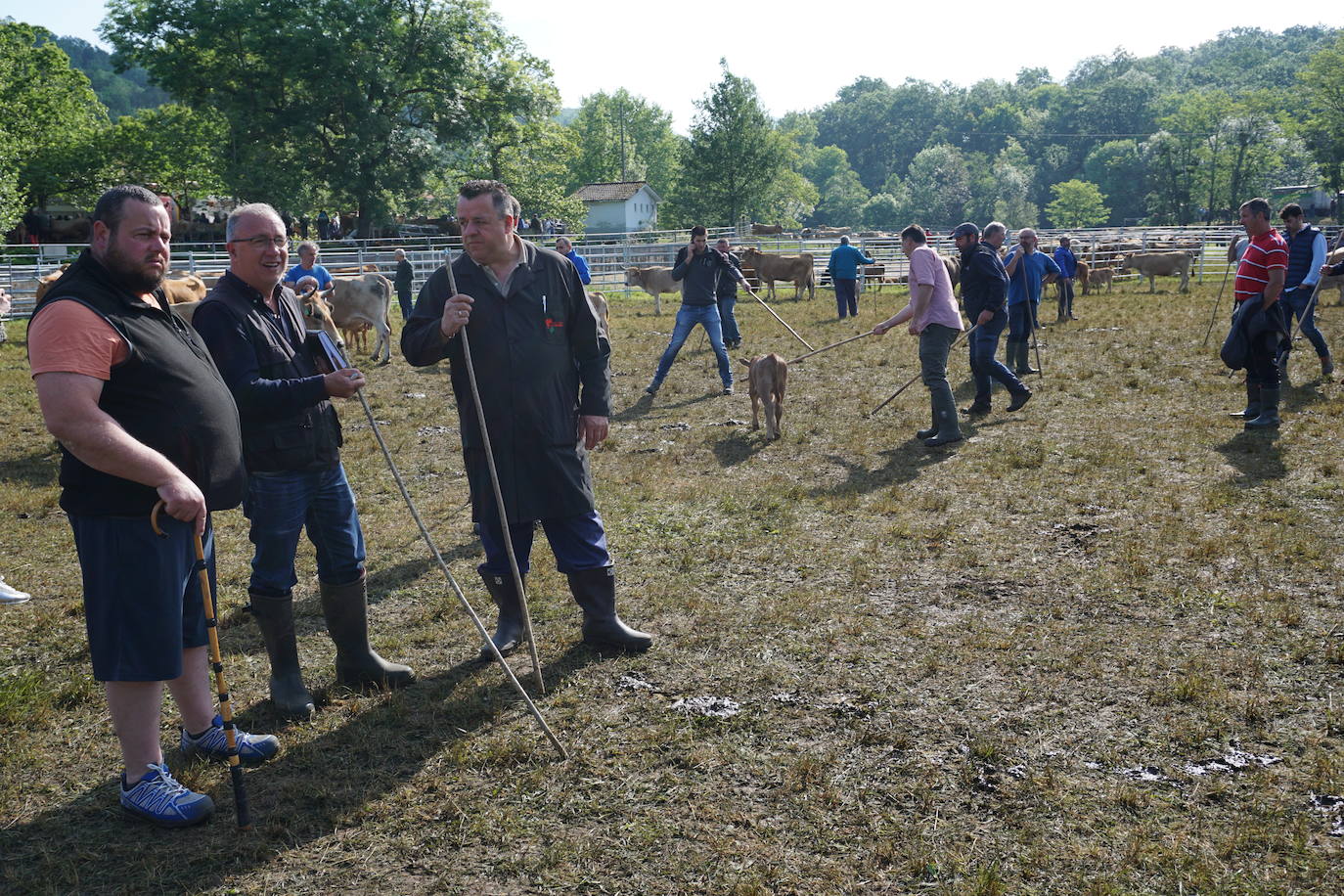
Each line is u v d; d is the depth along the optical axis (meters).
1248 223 7.86
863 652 4.43
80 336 2.88
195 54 41.62
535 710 3.66
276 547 3.90
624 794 3.37
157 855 3.10
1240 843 2.96
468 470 4.52
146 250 3.03
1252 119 109.56
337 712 4.02
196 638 3.57
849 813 3.22
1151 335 14.29
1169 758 3.46
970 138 165.50
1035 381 11.02
